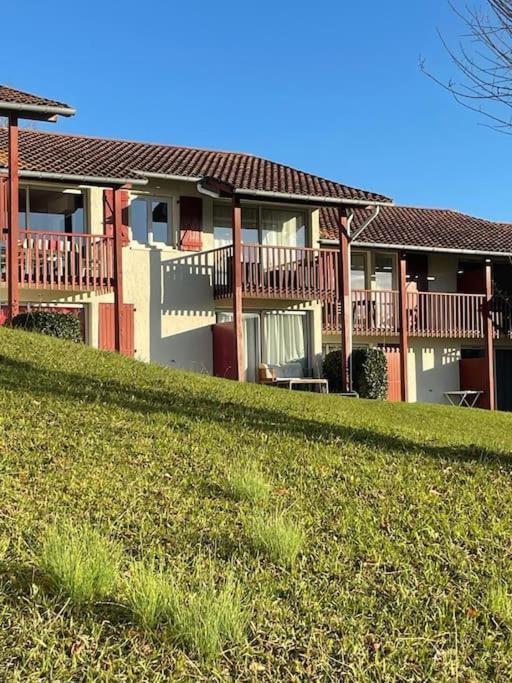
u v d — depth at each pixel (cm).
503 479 629
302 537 434
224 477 547
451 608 375
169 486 517
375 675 314
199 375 1114
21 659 295
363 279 2197
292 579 388
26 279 1514
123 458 571
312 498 525
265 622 342
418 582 401
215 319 1855
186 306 1816
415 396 2205
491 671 328
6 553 374
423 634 347
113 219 1594
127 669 297
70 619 324
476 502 555
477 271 2305
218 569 389
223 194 1694
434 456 692
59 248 1564
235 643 321
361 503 524
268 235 1927
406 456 680
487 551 457
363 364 1791
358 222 2180
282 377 1930
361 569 410
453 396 2253
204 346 1836
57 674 289
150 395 841
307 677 307
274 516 454
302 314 1977
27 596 336
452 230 2277
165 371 1067
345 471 606
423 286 2281
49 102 1423
